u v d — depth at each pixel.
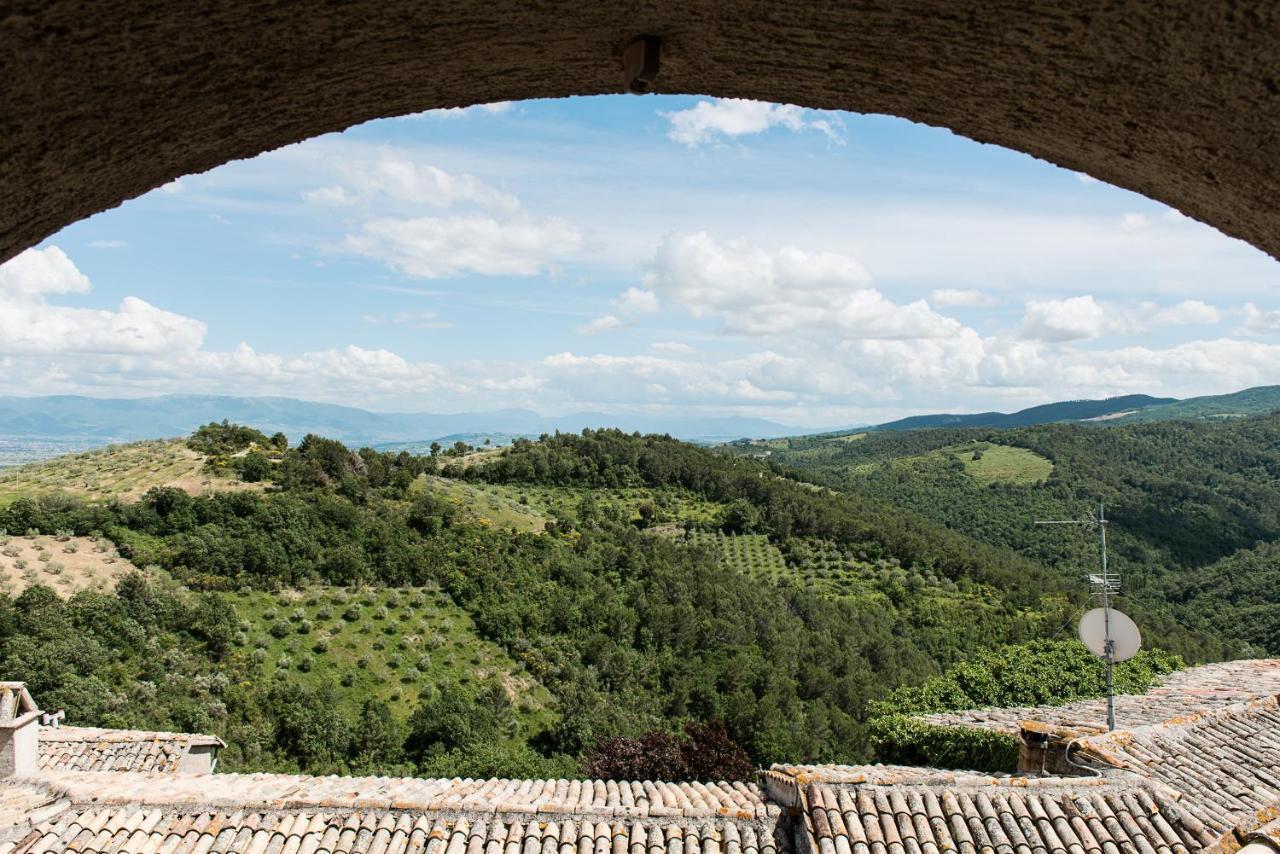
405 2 2.21
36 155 2.21
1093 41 2.28
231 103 2.42
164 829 9.55
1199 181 2.76
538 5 2.32
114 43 1.99
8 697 11.20
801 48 2.59
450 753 32.47
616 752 24.02
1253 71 2.18
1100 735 11.18
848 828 9.38
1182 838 8.94
